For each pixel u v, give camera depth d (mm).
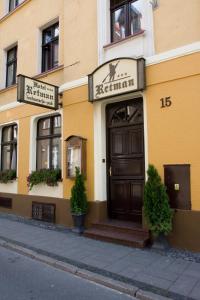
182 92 6121
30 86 7617
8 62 11516
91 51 7883
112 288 4523
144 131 6660
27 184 9453
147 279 4613
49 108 8180
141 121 7133
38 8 10023
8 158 10781
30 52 10180
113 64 7020
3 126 10953
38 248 6227
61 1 9211
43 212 8781
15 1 11523
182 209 5953
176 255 5660
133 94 6934
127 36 7414
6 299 4102
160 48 6539
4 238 7059
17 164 10000
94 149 7582
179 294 4129
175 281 4535
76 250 6062
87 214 7539
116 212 7488
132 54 7078
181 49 6168
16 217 9523
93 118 7664
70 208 7723
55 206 8453
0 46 11617
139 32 6922
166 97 6324
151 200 5938
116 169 7535
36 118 9516
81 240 6785
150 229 6023
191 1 6137
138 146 7172
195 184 5840
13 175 10102
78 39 8227
